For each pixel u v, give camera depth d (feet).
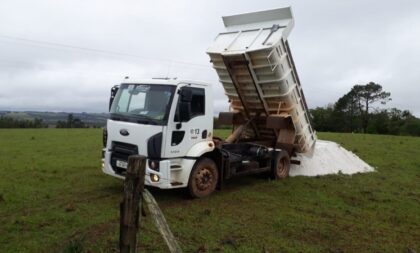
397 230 27.07
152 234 23.61
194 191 32.42
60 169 45.60
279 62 38.22
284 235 24.84
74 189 35.29
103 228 24.57
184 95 30.53
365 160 62.64
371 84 263.29
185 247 21.94
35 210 28.48
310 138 46.62
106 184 37.52
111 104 34.65
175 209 29.48
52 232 23.86
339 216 29.78
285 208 31.27
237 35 40.83
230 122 45.62
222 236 24.02
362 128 249.75
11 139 84.28
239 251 21.66
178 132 30.86
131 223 15.76
